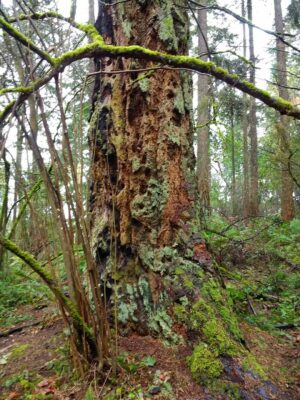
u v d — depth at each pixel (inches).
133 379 83.7
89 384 81.4
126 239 103.3
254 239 268.1
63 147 74.5
